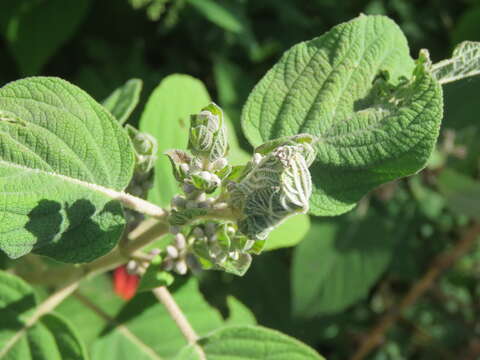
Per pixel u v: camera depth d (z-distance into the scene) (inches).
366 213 13.0
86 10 12.0
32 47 11.5
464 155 12.3
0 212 4.5
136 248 5.5
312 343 12.8
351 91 5.3
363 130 5.2
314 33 13.5
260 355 5.7
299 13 13.0
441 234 14.0
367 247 12.7
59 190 4.7
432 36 14.4
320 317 13.0
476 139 12.2
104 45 13.1
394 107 5.1
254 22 13.5
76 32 13.4
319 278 12.3
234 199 4.5
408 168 5.0
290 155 4.0
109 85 12.5
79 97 4.6
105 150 4.8
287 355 5.7
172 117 7.1
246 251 4.7
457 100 5.9
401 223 13.3
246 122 5.4
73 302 7.5
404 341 14.4
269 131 5.4
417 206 13.4
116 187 4.9
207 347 5.7
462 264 14.2
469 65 5.4
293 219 7.2
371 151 5.1
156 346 7.5
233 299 9.3
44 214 4.6
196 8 12.0
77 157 4.7
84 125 4.7
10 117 4.4
